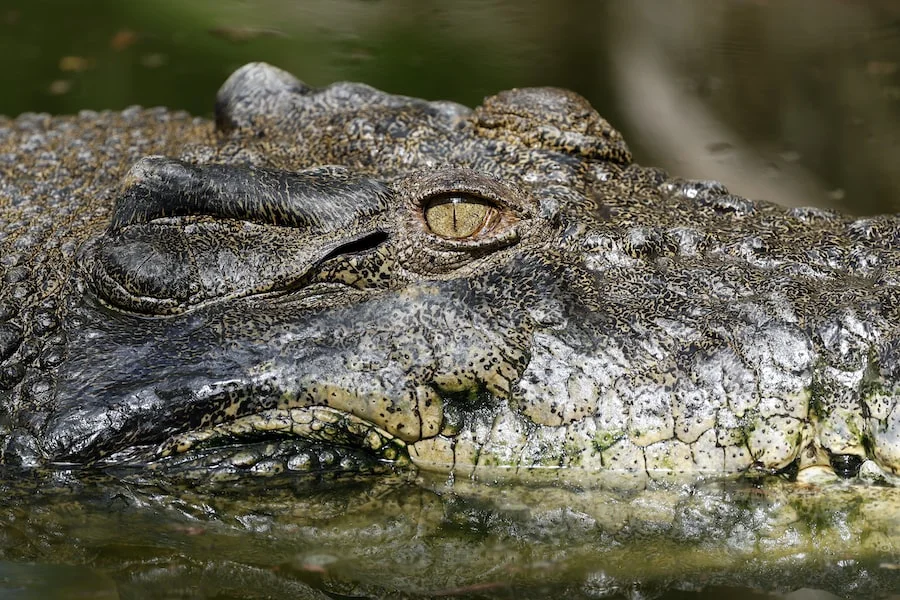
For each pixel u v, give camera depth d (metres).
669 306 8.28
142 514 8.27
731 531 7.84
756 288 8.34
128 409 8.30
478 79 18.95
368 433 8.34
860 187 15.16
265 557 7.90
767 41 20.80
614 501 8.03
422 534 8.09
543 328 8.23
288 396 8.31
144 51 20.17
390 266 8.61
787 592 7.46
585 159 9.99
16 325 8.92
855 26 21.23
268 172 8.96
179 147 11.68
